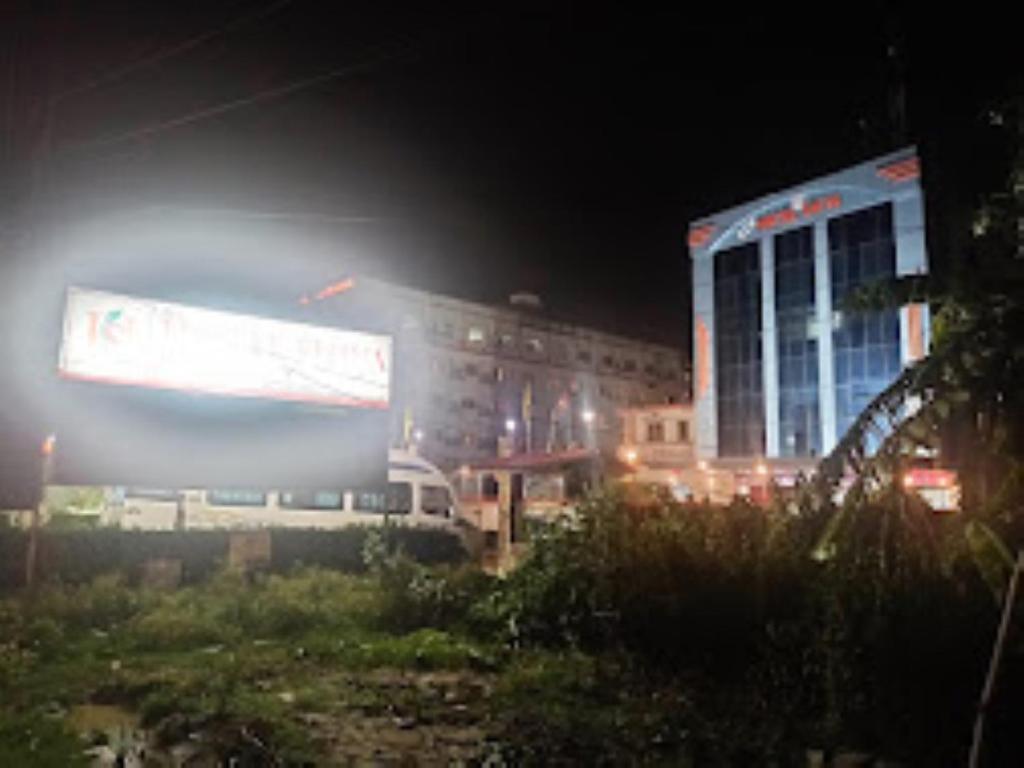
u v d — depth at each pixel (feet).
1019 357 17.75
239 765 20.95
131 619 38.11
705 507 35.96
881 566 21.98
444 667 33.40
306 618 39.70
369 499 68.23
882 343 118.93
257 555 51.01
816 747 22.95
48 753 20.83
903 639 22.11
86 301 47.14
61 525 49.14
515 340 213.46
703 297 143.02
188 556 50.57
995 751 18.49
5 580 43.04
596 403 225.76
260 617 39.06
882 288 21.72
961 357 18.06
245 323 53.06
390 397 58.13
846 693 23.35
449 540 66.03
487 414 205.77
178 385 50.37
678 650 31.35
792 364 129.29
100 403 47.65
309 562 56.49
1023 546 16.39
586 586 36.17
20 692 27.43
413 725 25.13
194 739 23.02
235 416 52.54
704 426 139.85
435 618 39.91
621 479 47.83
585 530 37.86
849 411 121.29
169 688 27.58
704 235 144.05
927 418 17.93
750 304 136.77
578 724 24.80
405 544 62.64
